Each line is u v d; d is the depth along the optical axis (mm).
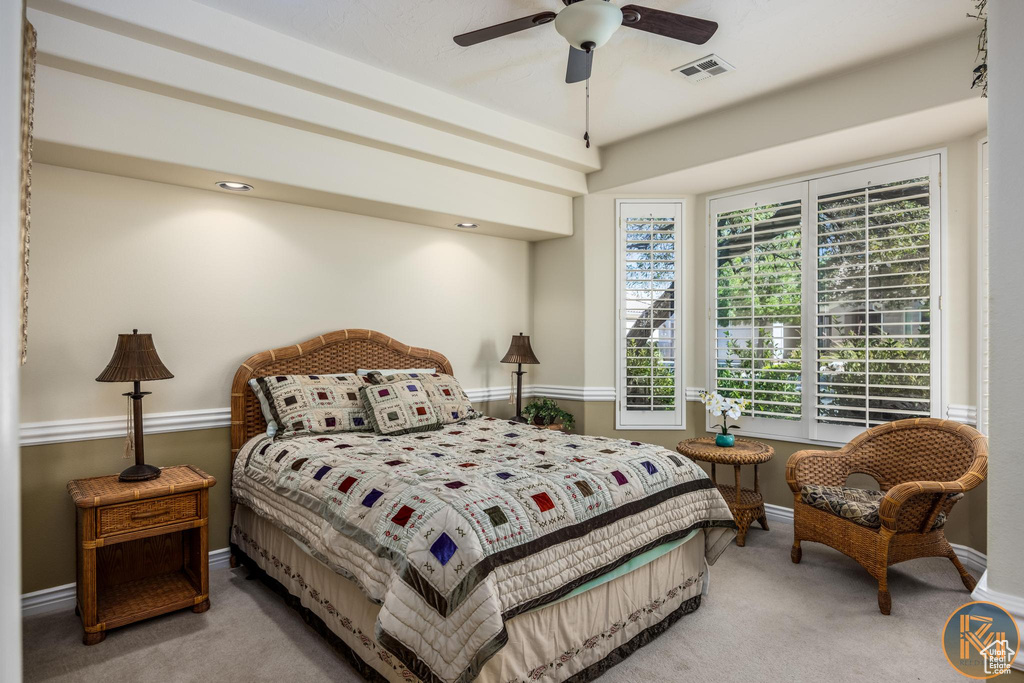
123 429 3074
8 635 493
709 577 2965
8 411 498
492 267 4980
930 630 2607
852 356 3859
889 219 3707
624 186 4543
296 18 2750
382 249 4238
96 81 2627
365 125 3395
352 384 3719
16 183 521
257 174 3121
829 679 2232
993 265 1019
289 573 2752
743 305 4441
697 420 4797
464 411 3963
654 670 2301
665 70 3232
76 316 2949
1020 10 994
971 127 3256
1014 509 989
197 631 2600
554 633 2104
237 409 3443
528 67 3230
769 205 4305
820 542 3234
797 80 3375
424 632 1787
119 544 3014
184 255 3318
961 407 3412
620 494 2428
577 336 4902
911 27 2801
